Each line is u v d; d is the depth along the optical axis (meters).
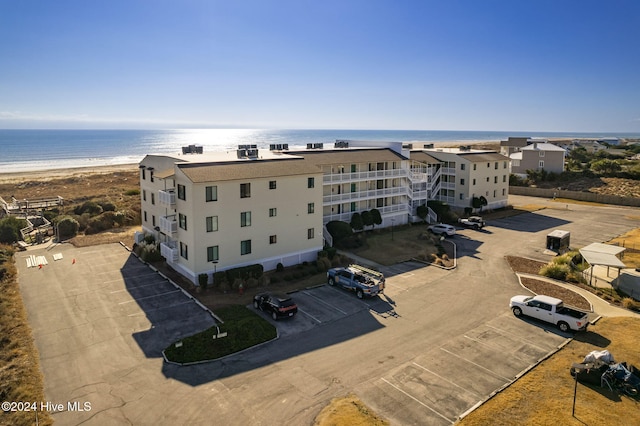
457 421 18.14
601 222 60.62
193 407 19.02
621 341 25.30
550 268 37.34
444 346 24.89
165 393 20.05
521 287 34.88
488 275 37.84
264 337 25.50
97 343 24.88
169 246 38.00
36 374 21.66
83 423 17.92
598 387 20.61
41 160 187.00
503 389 20.47
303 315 29.25
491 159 67.50
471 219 56.88
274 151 50.69
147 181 47.00
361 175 51.59
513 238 51.38
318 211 40.91
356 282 32.88
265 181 36.44
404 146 65.31
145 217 49.09
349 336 26.11
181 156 42.59
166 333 26.22
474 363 22.98
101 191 88.38
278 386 20.66
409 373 21.94
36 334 25.95
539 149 96.38
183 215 34.50
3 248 42.94
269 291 33.69
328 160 48.59
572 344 25.09
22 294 32.38
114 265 39.56
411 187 58.09
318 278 36.81
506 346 24.89
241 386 20.64
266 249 37.34
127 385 20.70
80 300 31.25
